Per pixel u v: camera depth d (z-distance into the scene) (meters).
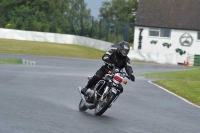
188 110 50.06
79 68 110.94
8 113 37.97
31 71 84.56
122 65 39.16
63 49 178.25
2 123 33.50
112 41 197.38
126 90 64.19
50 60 136.38
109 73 38.22
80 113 41.16
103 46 194.75
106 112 43.31
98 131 33.34
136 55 173.25
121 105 49.25
